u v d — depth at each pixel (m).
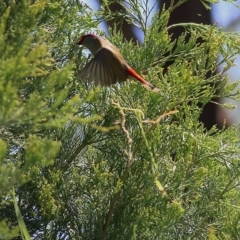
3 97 3.66
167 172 7.21
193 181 7.38
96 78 6.03
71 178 7.27
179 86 7.27
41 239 6.98
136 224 6.80
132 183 7.03
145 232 6.89
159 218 6.85
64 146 7.29
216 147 7.62
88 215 7.05
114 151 7.43
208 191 7.89
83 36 6.61
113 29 8.62
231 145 7.82
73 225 6.99
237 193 8.24
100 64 6.01
